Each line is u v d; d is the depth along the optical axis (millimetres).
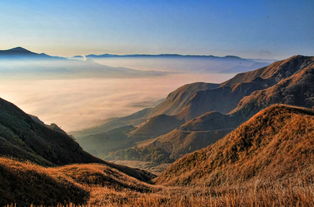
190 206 6512
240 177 34969
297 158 30219
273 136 39688
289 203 4973
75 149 57656
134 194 21000
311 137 32406
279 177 28594
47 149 44250
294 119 39344
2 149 27766
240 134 45219
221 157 43844
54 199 15734
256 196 5520
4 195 12727
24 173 16328
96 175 26984
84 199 18234
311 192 5031
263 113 46562
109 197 18766
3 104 50125
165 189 27844
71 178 24016
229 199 5852
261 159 35688
